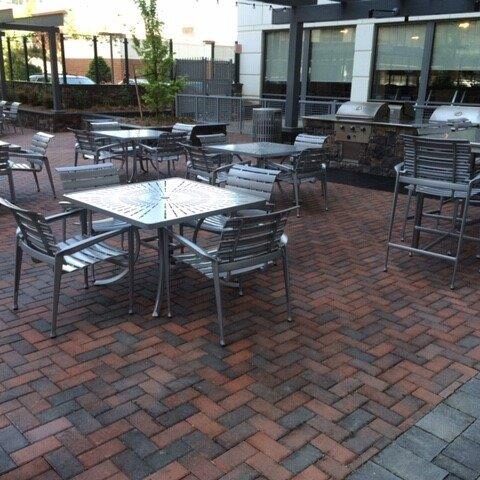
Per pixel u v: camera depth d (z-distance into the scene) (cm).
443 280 411
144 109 1458
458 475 211
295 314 350
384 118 834
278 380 276
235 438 231
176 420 242
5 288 382
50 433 233
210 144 697
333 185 761
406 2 839
